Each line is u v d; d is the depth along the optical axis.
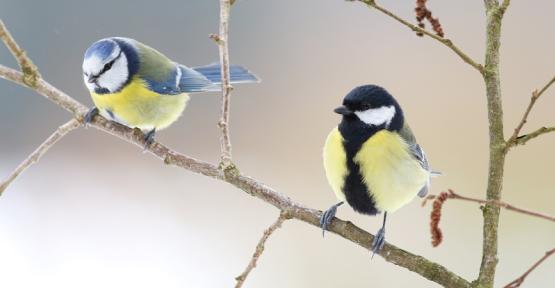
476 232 12.50
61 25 18.98
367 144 6.54
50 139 6.08
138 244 12.69
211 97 17.45
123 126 6.69
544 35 16.95
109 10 19.36
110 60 8.13
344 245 12.10
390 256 5.25
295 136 16.59
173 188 14.85
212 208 13.90
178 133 17.22
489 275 4.71
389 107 6.65
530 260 11.41
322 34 18.88
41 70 18.75
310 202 14.25
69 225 13.43
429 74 17.06
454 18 18.11
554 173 13.61
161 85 8.42
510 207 4.01
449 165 14.43
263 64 18.78
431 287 10.94
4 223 13.44
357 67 17.86
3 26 6.16
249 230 12.98
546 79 15.61
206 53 19.62
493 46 4.76
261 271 11.64
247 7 19.31
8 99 17.48
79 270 11.84
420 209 12.84
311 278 11.45
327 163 6.80
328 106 17.17
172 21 19.64
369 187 6.63
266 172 15.29
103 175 15.51
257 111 17.34
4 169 16.05
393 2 18.56
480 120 15.55
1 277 11.58
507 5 4.75
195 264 11.95
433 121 15.72
